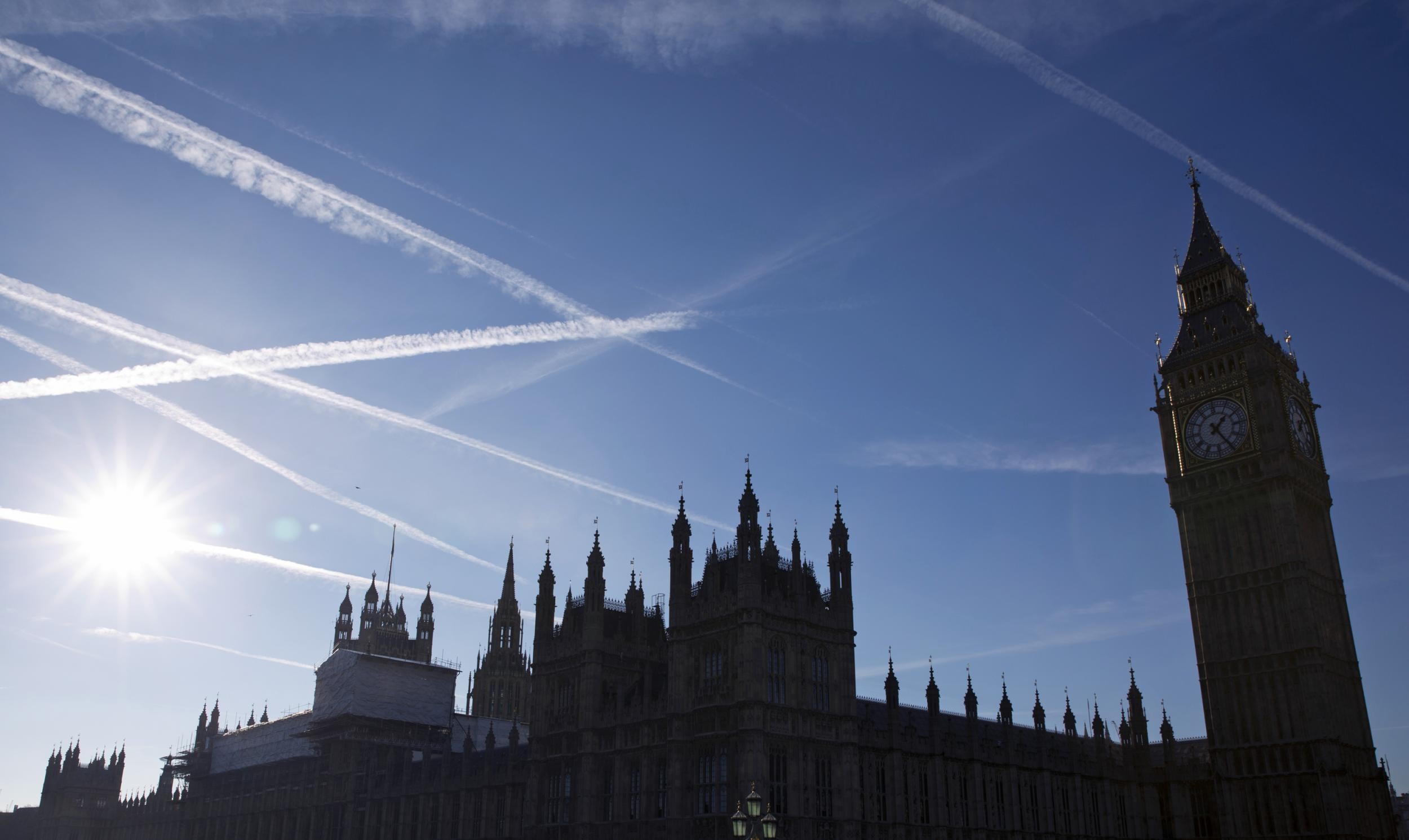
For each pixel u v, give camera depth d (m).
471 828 110.88
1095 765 111.00
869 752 87.19
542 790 96.00
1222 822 109.06
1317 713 105.00
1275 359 119.19
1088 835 106.44
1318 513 117.94
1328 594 114.25
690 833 80.19
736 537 83.81
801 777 80.19
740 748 78.12
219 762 177.25
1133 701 120.94
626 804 87.81
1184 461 120.00
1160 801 116.38
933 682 96.31
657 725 86.69
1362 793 106.88
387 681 144.88
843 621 87.31
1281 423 114.69
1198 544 117.75
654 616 100.25
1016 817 98.88
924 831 89.00
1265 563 112.25
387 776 132.38
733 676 80.81
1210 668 113.75
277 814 154.00
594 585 96.38
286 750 160.00
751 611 80.75
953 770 94.62
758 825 49.50
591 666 93.69
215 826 170.12
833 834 80.94
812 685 83.81
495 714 196.12
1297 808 104.44
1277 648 109.44
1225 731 111.25
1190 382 122.12
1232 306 122.00
